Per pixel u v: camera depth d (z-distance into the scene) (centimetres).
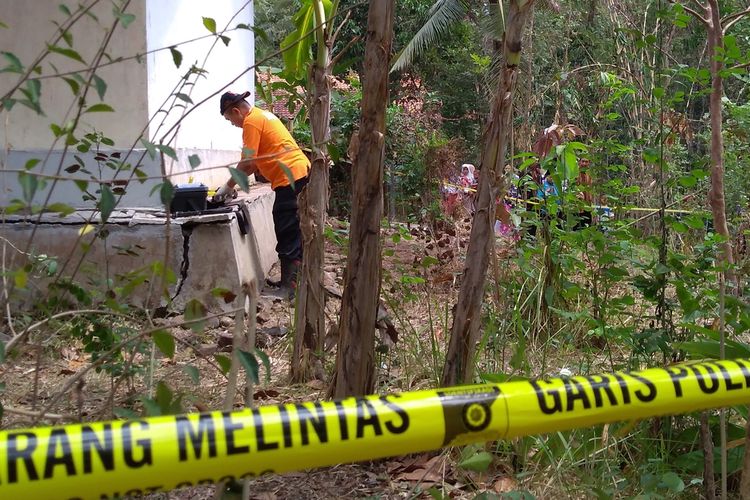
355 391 314
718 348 287
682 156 566
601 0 744
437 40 1356
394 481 290
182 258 538
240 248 578
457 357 306
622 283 482
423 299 536
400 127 1104
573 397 163
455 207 614
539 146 482
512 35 289
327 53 407
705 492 255
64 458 129
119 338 300
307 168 624
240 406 361
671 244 445
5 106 184
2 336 380
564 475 281
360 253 307
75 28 566
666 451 300
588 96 684
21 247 530
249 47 1029
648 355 328
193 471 136
